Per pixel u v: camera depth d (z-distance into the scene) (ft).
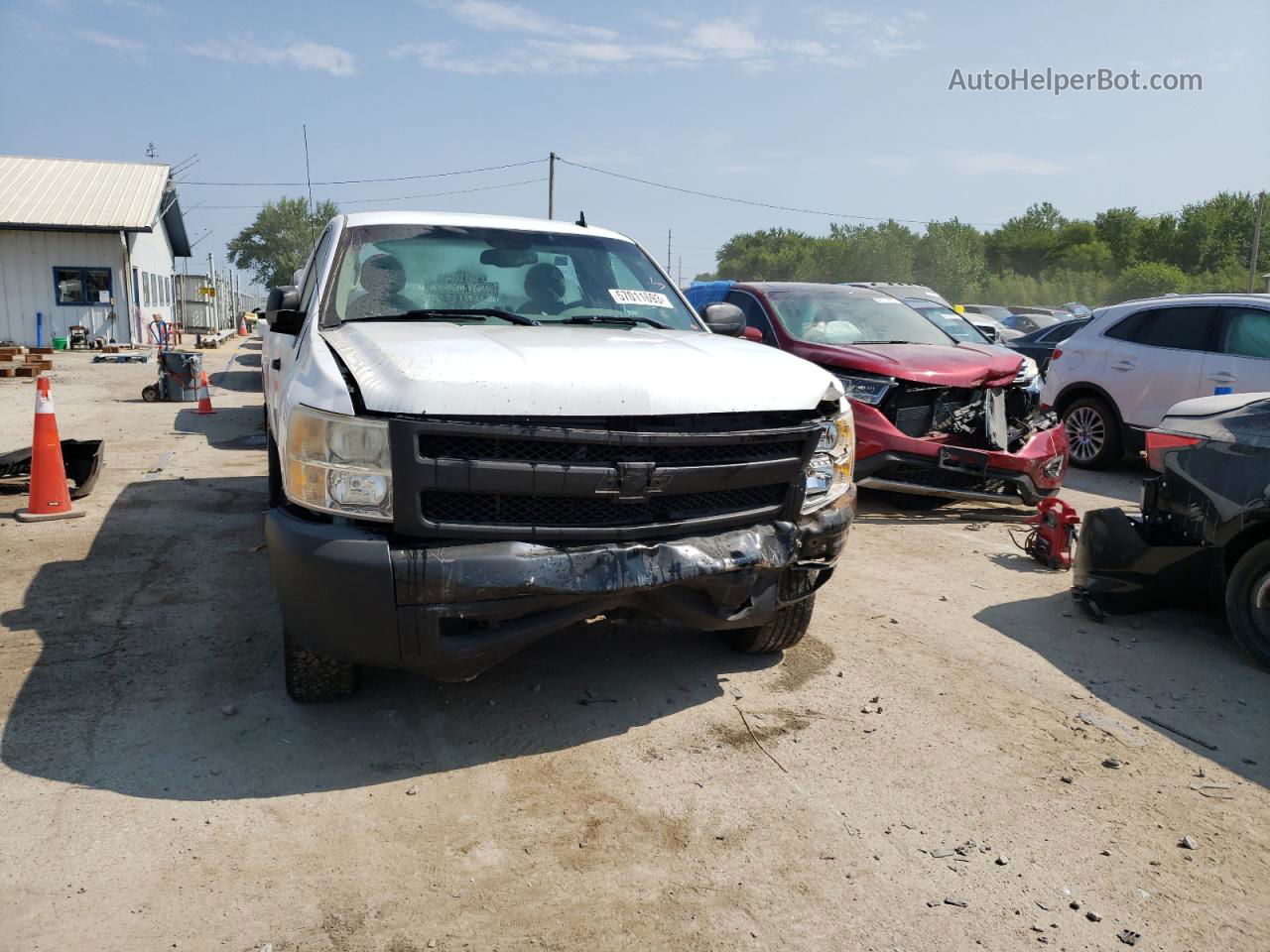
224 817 9.71
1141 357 30.55
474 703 12.44
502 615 10.25
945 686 13.58
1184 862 9.55
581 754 11.27
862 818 10.14
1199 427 15.76
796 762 11.27
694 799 10.39
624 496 10.51
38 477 20.79
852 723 12.31
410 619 9.98
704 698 12.87
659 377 10.91
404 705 12.30
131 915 8.20
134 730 11.40
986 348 25.71
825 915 8.56
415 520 9.92
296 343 13.34
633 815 10.05
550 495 10.31
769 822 10.00
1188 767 11.51
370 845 9.36
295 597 10.26
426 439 9.89
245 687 12.63
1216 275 248.11
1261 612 14.47
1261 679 14.20
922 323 27.68
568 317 14.37
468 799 10.23
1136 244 321.93
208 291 125.59
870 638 15.39
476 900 8.60
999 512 24.71
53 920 8.09
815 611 16.58
